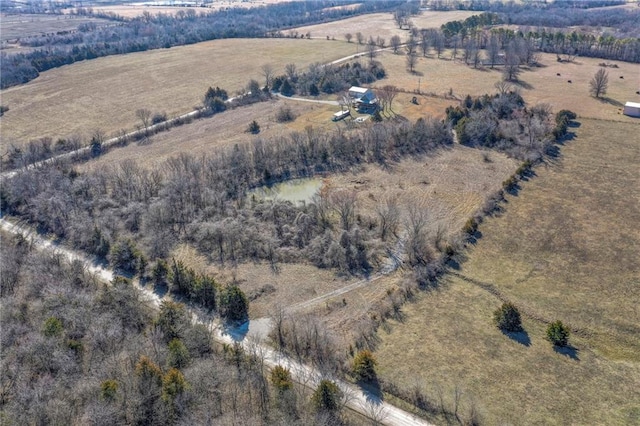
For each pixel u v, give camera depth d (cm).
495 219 9356
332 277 7975
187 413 5216
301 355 6312
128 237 9094
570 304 7169
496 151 12162
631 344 6438
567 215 9406
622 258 8156
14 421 5178
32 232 9538
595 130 13150
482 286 7600
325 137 12475
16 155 12444
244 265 8331
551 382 5822
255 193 10769
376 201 10175
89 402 5381
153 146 13262
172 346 5912
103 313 6800
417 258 8288
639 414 5375
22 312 7000
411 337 6588
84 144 13450
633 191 10156
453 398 5591
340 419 5350
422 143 12556
